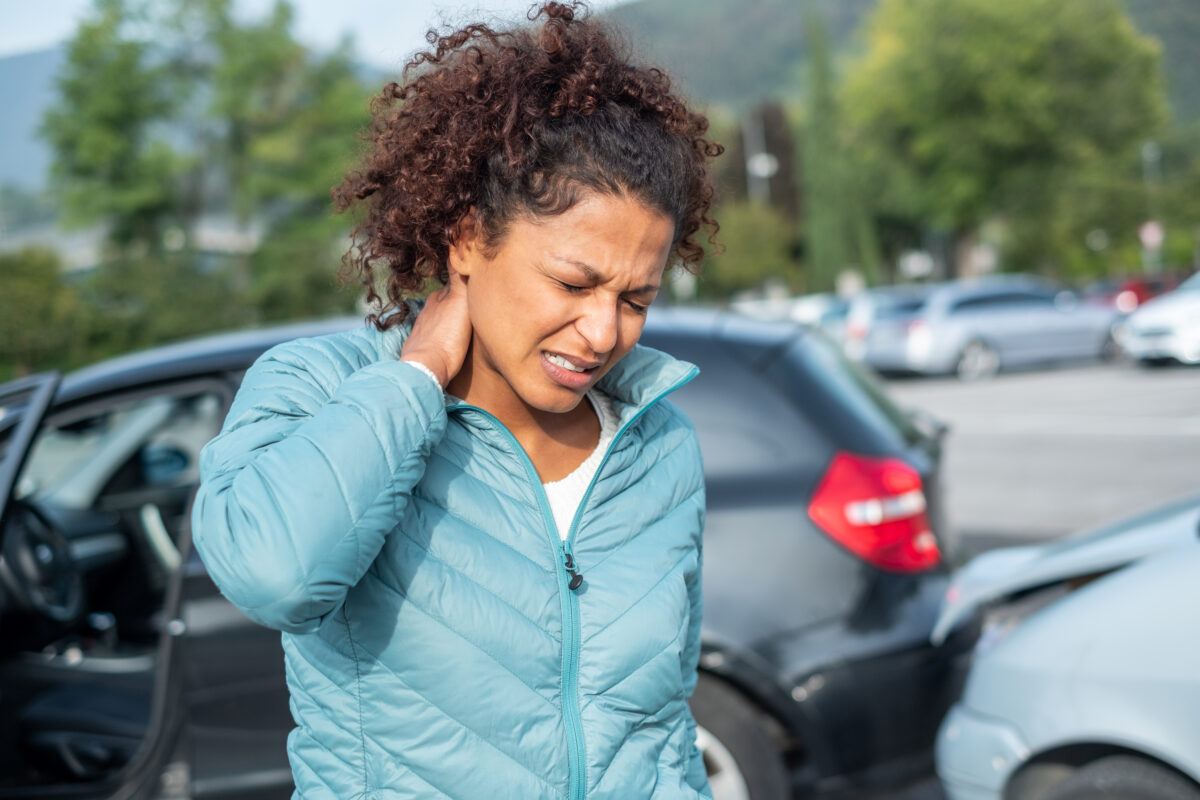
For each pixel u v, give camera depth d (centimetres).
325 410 103
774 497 259
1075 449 895
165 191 2692
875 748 249
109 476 368
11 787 291
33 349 2338
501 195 105
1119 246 3903
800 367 276
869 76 3881
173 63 2728
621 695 114
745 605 251
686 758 124
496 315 109
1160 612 213
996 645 240
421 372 106
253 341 281
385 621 106
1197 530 234
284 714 237
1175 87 3975
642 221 104
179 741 240
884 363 1669
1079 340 1661
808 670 248
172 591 241
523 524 113
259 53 2678
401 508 102
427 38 122
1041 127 3562
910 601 260
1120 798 210
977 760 234
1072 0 3666
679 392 269
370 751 109
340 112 2705
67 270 2586
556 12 118
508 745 108
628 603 115
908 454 277
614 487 119
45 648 324
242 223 2758
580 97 105
